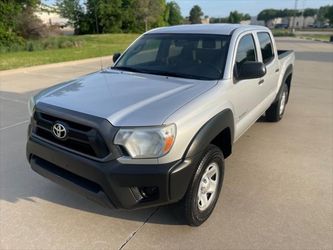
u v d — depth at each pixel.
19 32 25.84
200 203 2.96
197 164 2.69
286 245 2.79
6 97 7.83
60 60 15.12
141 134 2.43
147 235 2.90
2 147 4.78
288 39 44.62
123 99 2.79
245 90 3.73
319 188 3.71
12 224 3.02
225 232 2.95
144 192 2.61
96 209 3.27
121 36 38.88
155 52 4.00
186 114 2.62
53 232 2.93
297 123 6.08
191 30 4.10
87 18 53.19
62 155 2.70
